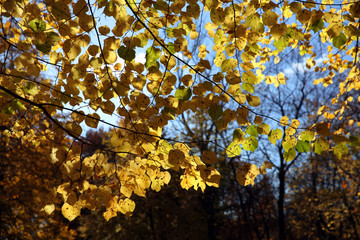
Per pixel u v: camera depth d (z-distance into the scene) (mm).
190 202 11938
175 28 2180
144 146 2383
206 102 2232
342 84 3820
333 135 2082
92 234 12062
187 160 2303
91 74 2164
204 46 2688
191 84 2221
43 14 2350
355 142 2053
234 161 11414
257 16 2055
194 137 11898
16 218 8734
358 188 14375
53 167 2334
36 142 3092
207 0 2041
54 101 2682
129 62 2162
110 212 2391
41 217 8906
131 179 2412
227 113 2197
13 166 8703
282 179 13648
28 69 2129
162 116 2293
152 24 2205
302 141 2156
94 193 2330
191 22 2180
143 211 12594
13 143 6965
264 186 14352
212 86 2168
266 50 3520
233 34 2156
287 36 2213
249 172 2215
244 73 2150
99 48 2059
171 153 2223
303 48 3693
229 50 2184
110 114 2303
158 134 2361
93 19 1939
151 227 13047
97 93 2219
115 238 12453
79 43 2039
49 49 2018
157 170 2492
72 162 2330
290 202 18141
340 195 14117
